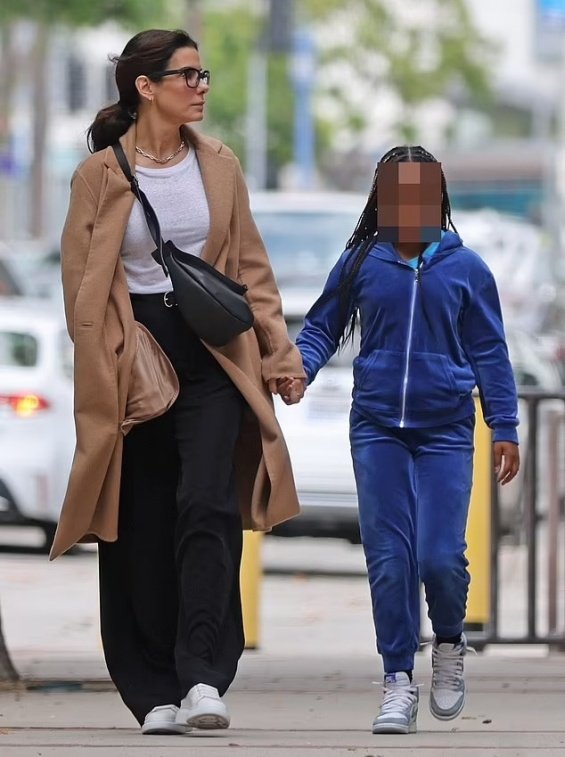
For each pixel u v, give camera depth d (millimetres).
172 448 13078
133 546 13125
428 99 120000
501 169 133500
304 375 13227
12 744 12883
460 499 13172
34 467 27719
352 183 125500
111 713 15398
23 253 49719
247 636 20922
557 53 122562
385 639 13383
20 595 25938
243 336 12977
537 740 13461
